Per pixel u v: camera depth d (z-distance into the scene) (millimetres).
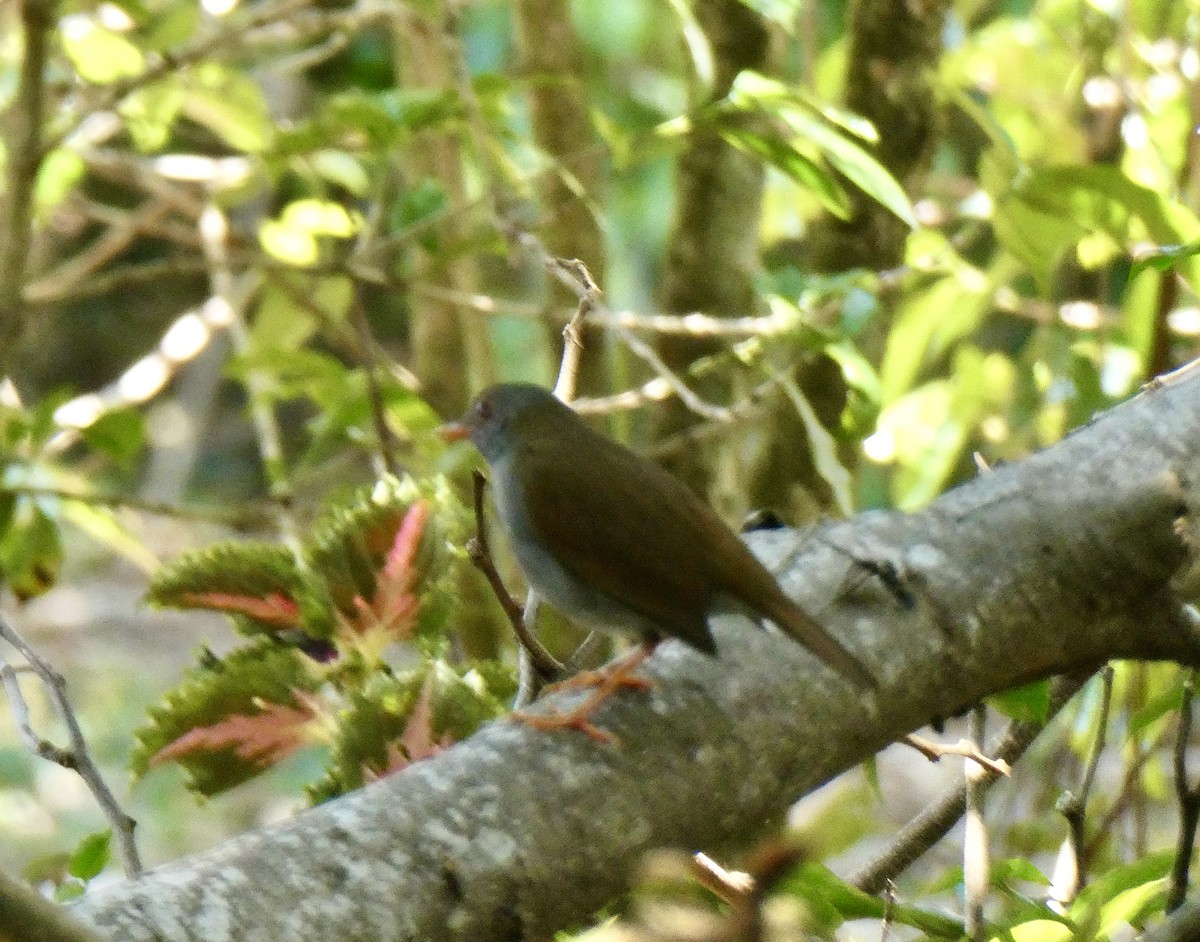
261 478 23359
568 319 8898
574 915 4641
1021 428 10414
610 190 15016
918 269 8484
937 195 13445
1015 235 8305
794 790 5035
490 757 4703
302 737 5508
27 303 9367
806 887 4832
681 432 9305
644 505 5949
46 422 8695
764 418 9102
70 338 24469
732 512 9094
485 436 6680
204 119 10375
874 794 6555
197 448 20516
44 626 19953
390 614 5609
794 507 9117
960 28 11711
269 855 4312
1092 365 9328
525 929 4512
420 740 5242
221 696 5488
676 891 4578
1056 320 10031
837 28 14250
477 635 8719
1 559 8594
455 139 10250
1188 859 5156
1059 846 7730
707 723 4926
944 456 9578
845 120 7082
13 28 10273
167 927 4066
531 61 9930
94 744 16188
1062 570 5410
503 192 8961
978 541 5441
